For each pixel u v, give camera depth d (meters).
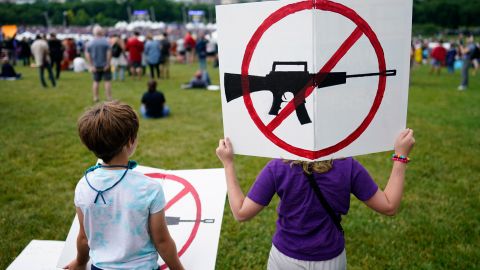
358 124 1.52
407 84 1.55
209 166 4.98
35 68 16.48
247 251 3.21
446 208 3.90
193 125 7.03
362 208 3.92
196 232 2.04
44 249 2.31
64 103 8.60
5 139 5.86
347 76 1.46
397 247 3.24
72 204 3.92
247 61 1.51
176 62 21.03
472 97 10.47
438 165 5.12
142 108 7.52
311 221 1.59
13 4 84.75
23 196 4.06
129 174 1.56
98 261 1.56
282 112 1.50
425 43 27.44
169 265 1.71
